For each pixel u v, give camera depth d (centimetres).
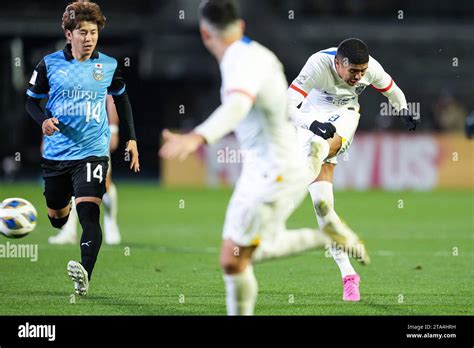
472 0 10881
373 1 10806
